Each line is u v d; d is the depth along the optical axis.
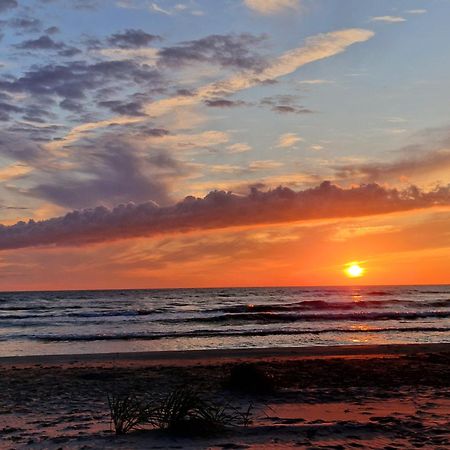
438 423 6.88
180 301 66.50
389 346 20.14
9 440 6.50
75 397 10.61
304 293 90.00
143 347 21.86
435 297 70.38
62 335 26.33
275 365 15.06
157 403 9.12
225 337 25.02
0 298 79.81
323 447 5.42
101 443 5.81
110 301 67.94
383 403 9.23
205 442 5.71
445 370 14.02
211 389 10.97
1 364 16.30
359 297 71.44
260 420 7.71
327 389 10.93
